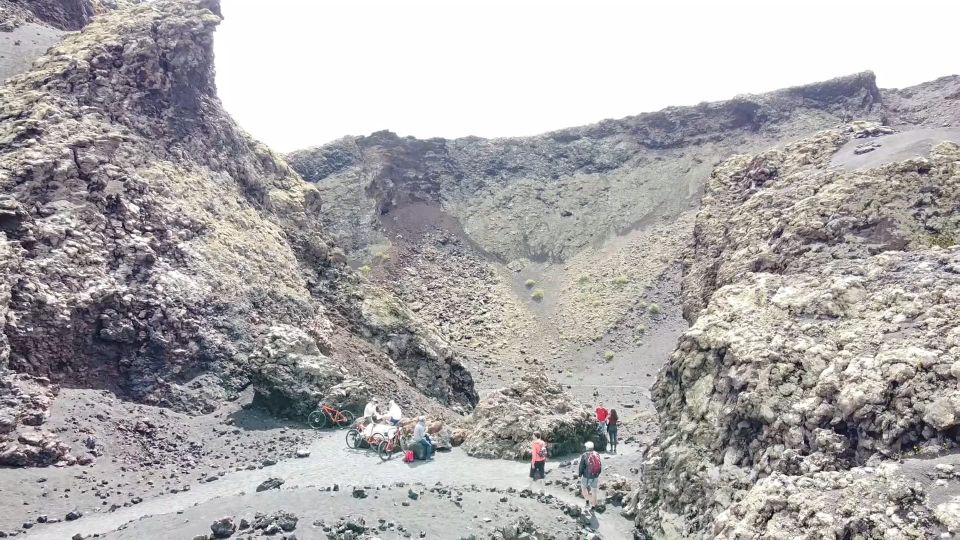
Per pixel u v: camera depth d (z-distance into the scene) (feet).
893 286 53.36
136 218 97.66
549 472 68.64
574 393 185.78
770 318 57.06
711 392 56.03
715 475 49.88
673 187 318.04
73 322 79.92
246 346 99.50
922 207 66.74
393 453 74.23
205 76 135.23
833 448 42.45
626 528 53.72
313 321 119.65
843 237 67.82
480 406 83.66
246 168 136.98
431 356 143.84
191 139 124.16
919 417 39.60
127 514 51.44
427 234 316.81
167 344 89.76
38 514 50.62
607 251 292.40
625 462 76.43
